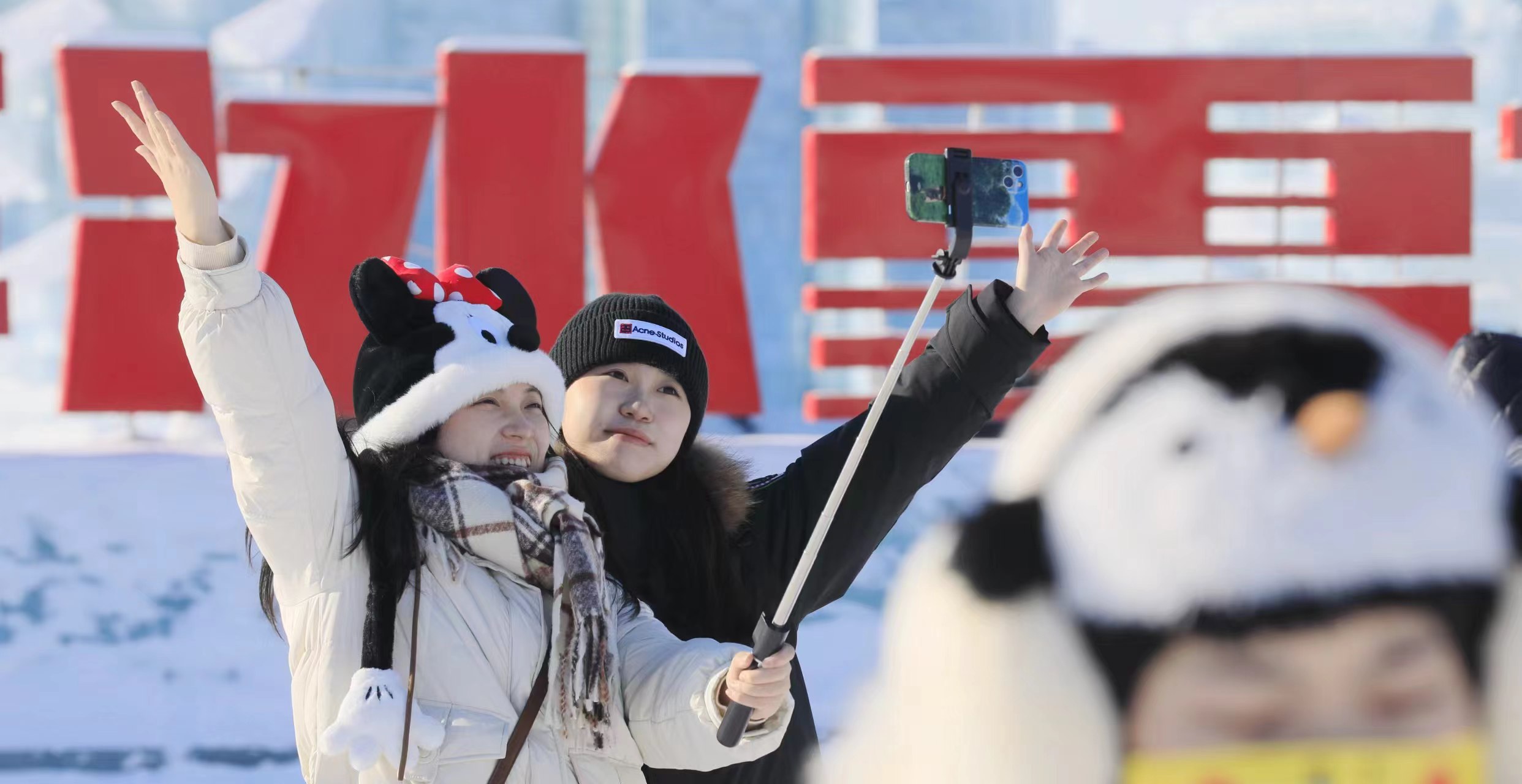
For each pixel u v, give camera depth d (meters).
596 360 4.30
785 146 20.03
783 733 3.53
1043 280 4.25
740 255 12.23
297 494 3.55
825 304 12.27
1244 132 12.38
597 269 12.28
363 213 11.84
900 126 12.35
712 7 20.09
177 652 9.72
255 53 20.19
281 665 9.79
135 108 11.56
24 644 9.66
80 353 11.38
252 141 11.73
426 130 11.95
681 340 4.38
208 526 9.95
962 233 2.39
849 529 4.27
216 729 9.59
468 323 4.03
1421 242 12.40
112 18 21.59
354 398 4.11
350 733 3.34
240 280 3.44
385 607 3.54
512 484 3.83
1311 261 13.32
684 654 3.69
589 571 3.66
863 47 20.12
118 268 11.43
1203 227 12.35
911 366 4.37
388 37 20.69
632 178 12.16
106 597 9.79
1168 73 12.30
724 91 12.21
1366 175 12.40
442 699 3.53
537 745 3.58
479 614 3.62
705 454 4.37
